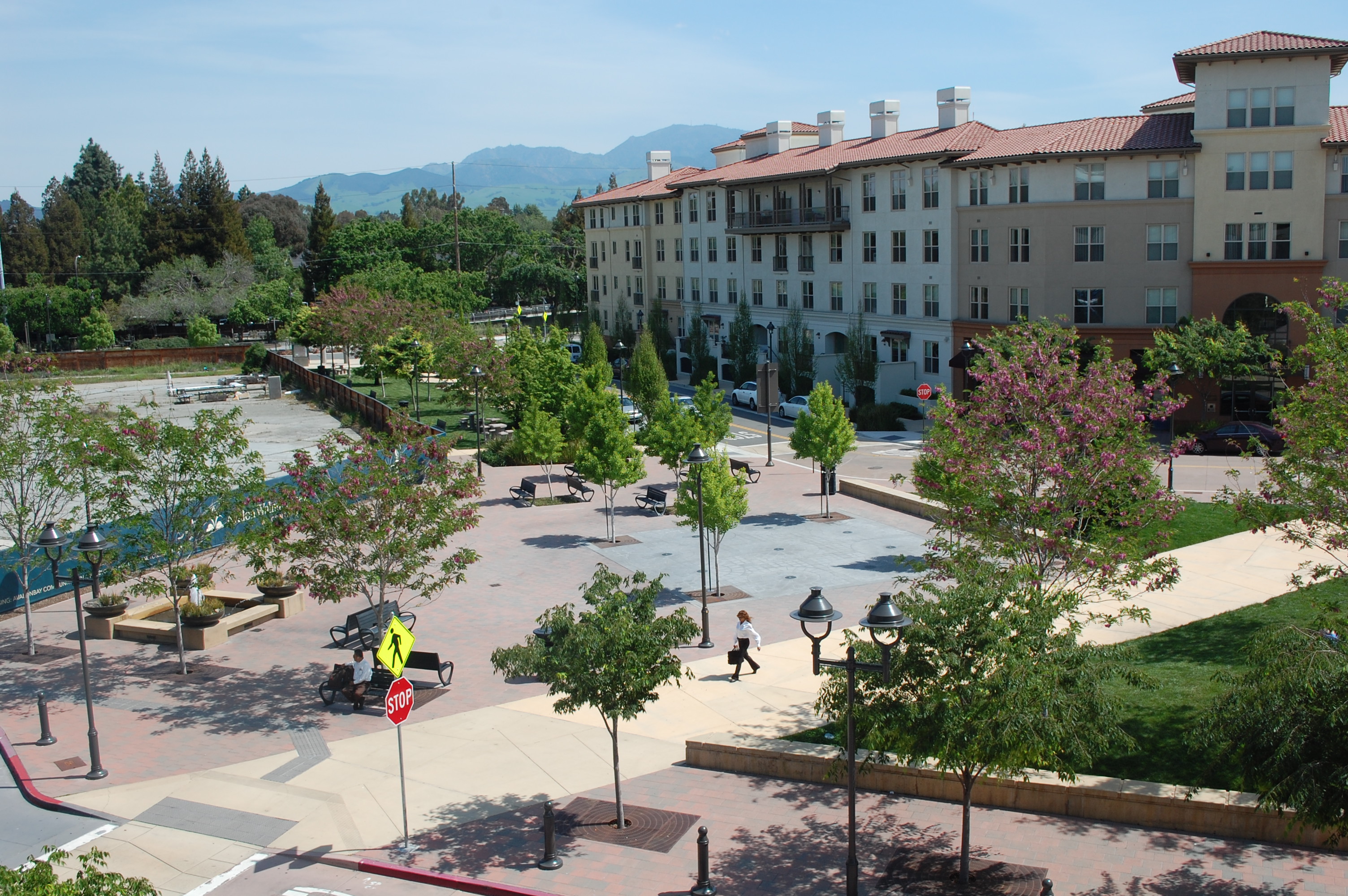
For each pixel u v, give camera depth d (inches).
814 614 514.6
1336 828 543.5
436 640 967.0
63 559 916.6
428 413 2337.6
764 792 661.9
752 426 2258.9
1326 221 1765.5
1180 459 1633.9
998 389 770.2
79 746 768.9
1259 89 1753.2
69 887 362.6
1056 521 722.2
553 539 1314.0
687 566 1179.3
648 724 768.3
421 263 4872.0
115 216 4990.2
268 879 583.8
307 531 839.1
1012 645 514.0
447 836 619.2
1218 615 885.8
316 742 765.3
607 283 3622.0
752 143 3026.6
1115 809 599.2
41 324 4170.8
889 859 566.9
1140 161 1851.6
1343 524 664.4
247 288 4372.5
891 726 518.9
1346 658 489.4
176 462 945.5
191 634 979.9
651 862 575.8
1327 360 665.6
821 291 2534.5
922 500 1376.7
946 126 2281.0
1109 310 1910.7
